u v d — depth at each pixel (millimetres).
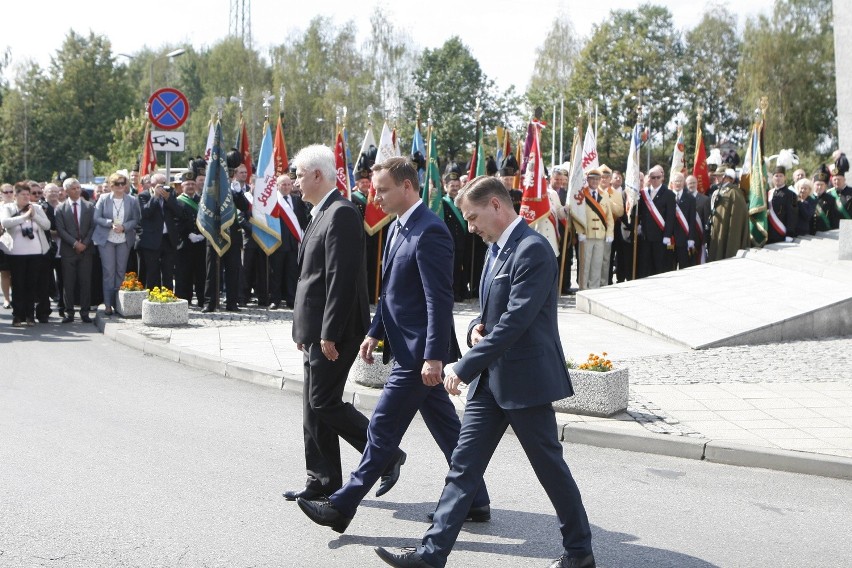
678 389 9148
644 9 72750
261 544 5262
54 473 6547
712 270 15977
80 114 79250
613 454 7324
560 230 17406
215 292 14836
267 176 15125
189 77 94875
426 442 7672
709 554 5195
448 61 70062
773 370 10125
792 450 6992
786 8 50625
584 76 64750
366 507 5992
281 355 10906
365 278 5711
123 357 11453
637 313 13461
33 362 11070
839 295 13086
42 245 14250
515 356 4676
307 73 69625
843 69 18469
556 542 5363
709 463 7090
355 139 68188
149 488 6250
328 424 5730
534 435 4699
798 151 49719
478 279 16906
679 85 70062
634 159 17234
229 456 7082
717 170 19219
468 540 5395
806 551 5258
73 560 4953
